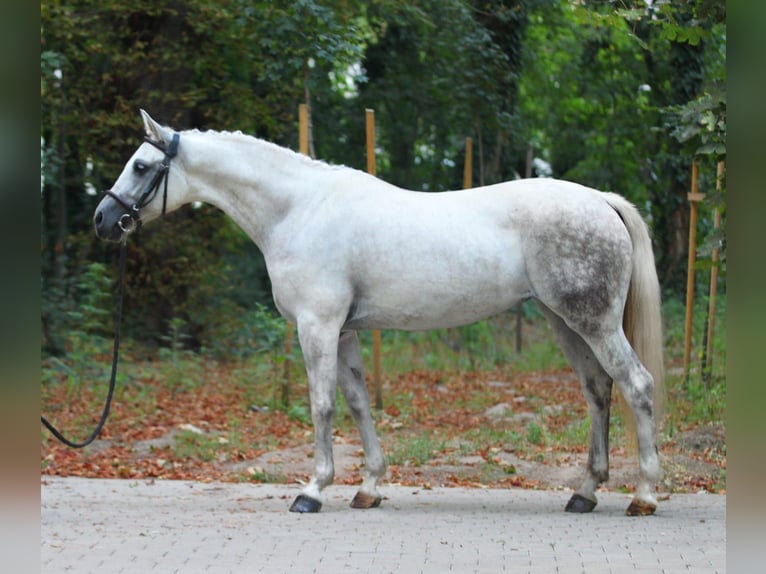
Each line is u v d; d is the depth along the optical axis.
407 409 12.19
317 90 15.81
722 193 8.33
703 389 11.54
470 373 15.24
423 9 17.42
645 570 5.34
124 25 15.69
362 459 9.82
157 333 16.75
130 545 6.10
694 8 7.77
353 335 7.54
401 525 6.76
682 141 8.10
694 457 9.35
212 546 6.07
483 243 6.98
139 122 15.69
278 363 12.63
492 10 18.11
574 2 7.91
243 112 16.17
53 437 10.62
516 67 18.55
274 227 7.36
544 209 6.88
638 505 7.04
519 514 7.19
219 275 17.12
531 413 11.98
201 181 7.40
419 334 16.34
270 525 6.78
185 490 8.44
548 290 6.88
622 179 21.03
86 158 16.38
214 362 16.14
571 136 21.62
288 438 10.79
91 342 13.93
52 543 6.14
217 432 11.02
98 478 9.09
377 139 20.41
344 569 5.45
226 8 14.85
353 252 7.13
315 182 7.38
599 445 7.29
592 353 7.23
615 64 20.59
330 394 7.19
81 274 17.17
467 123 18.78
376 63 19.62
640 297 6.97
